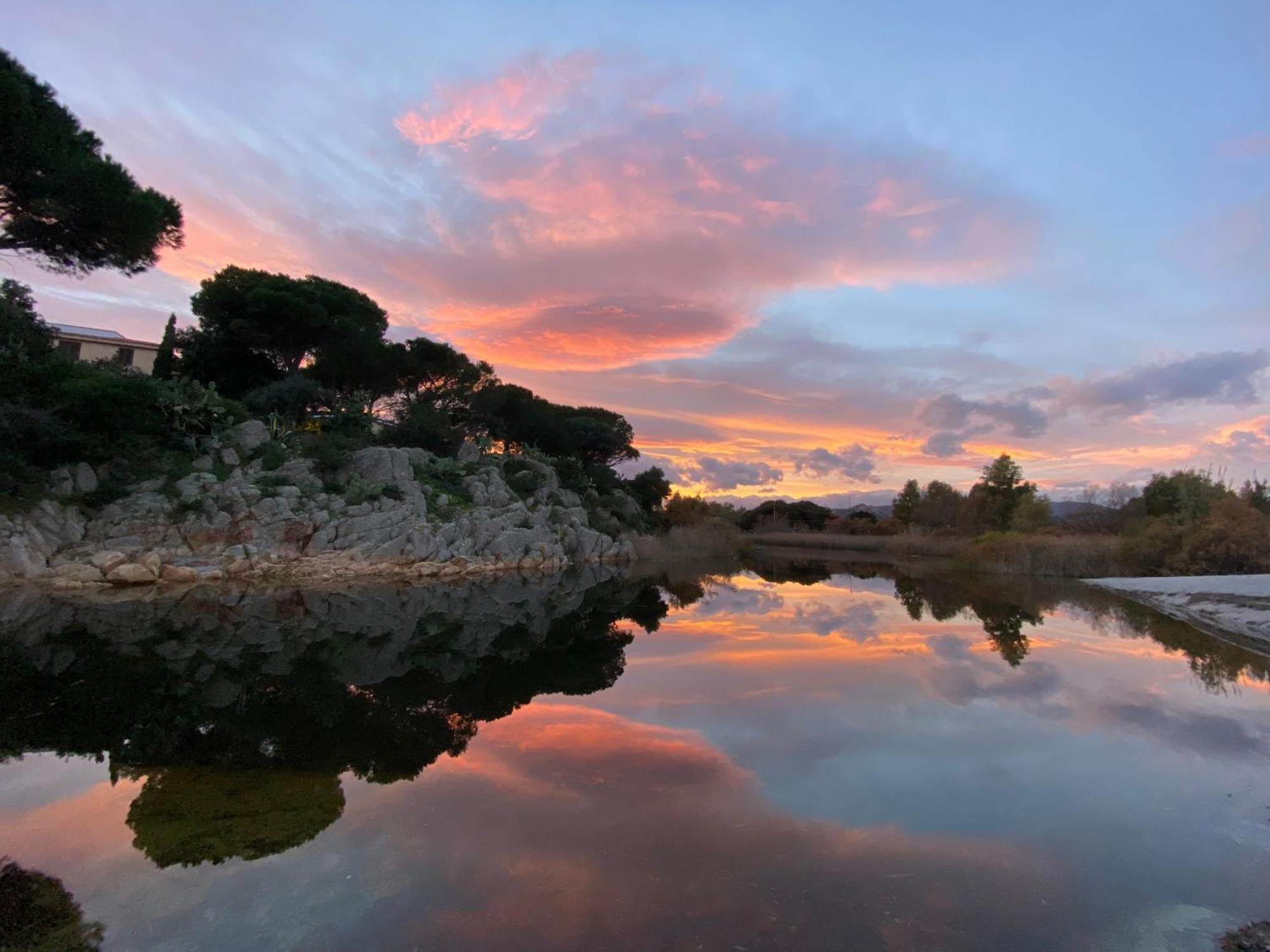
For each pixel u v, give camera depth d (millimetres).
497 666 9977
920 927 3312
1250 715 7547
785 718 7398
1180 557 26500
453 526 26547
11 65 17641
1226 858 4129
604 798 5004
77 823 4398
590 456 54500
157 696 7676
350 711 7305
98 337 34969
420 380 41000
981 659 10977
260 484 22922
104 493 19797
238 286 34562
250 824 4430
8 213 19000
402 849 4082
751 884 3719
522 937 3146
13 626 12047
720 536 45500
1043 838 4398
